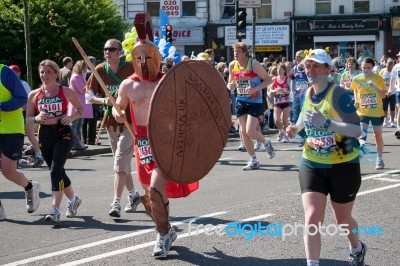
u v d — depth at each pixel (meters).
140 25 6.65
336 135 5.44
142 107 6.66
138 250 6.76
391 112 20.83
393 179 10.48
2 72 7.80
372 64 11.21
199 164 6.30
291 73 16.41
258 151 14.94
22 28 26.28
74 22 26.73
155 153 5.95
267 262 6.34
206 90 6.27
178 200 9.26
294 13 38.66
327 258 6.45
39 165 13.30
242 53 11.46
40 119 7.80
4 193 10.16
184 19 39.09
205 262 6.34
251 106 11.77
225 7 38.97
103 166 13.29
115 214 8.00
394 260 6.39
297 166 12.36
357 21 38.06
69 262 6.39
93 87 8.48
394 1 38.00
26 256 6.62
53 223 7.93
